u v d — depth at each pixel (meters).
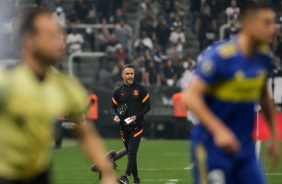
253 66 9.77
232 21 52.12
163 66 49.19
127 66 22.31
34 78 7.65
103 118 44.06
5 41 50.19
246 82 9.73
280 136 40.66
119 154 21.97
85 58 52.59
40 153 8.05
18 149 7.80
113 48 51.41
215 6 52.97
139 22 57.12
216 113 9.96
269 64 10.10
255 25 9.57
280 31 49.34
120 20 55.41
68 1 59.12
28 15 7.34
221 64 9.52
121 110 21.92
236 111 9.93
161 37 51.84
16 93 7.54
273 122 10.96
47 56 7.41
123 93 22.03
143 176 26.02
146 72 48.19
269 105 10.88
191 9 53.66
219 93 9.79
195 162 10.16
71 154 36.09
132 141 21.70
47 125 7.89
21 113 7.61
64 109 8.03
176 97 44.69
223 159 9.81
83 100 8.12
